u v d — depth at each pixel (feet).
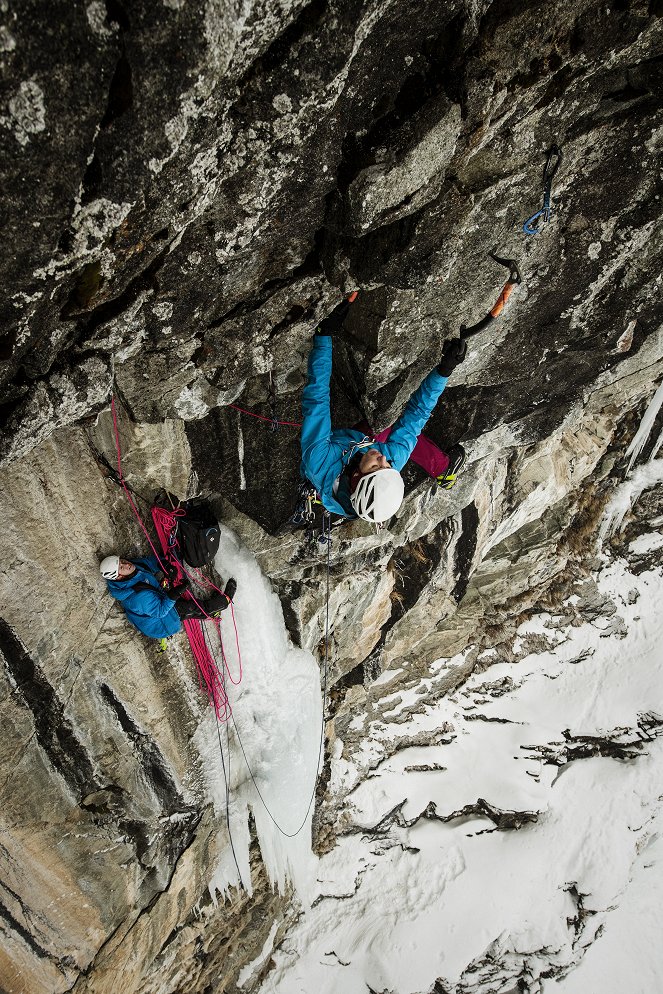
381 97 8.43
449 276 11.81
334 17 6.88
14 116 5.74
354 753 27.35
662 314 16.15
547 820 28.14
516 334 14.67
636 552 31.19
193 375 12.14
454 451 15.78
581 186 11.60
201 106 6.82
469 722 29.17
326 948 25.70
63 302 8.14
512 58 8.47
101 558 13.91
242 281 10.44
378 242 10.23
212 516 15.65
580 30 8.55
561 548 29.48
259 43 6.72
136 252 8.18
